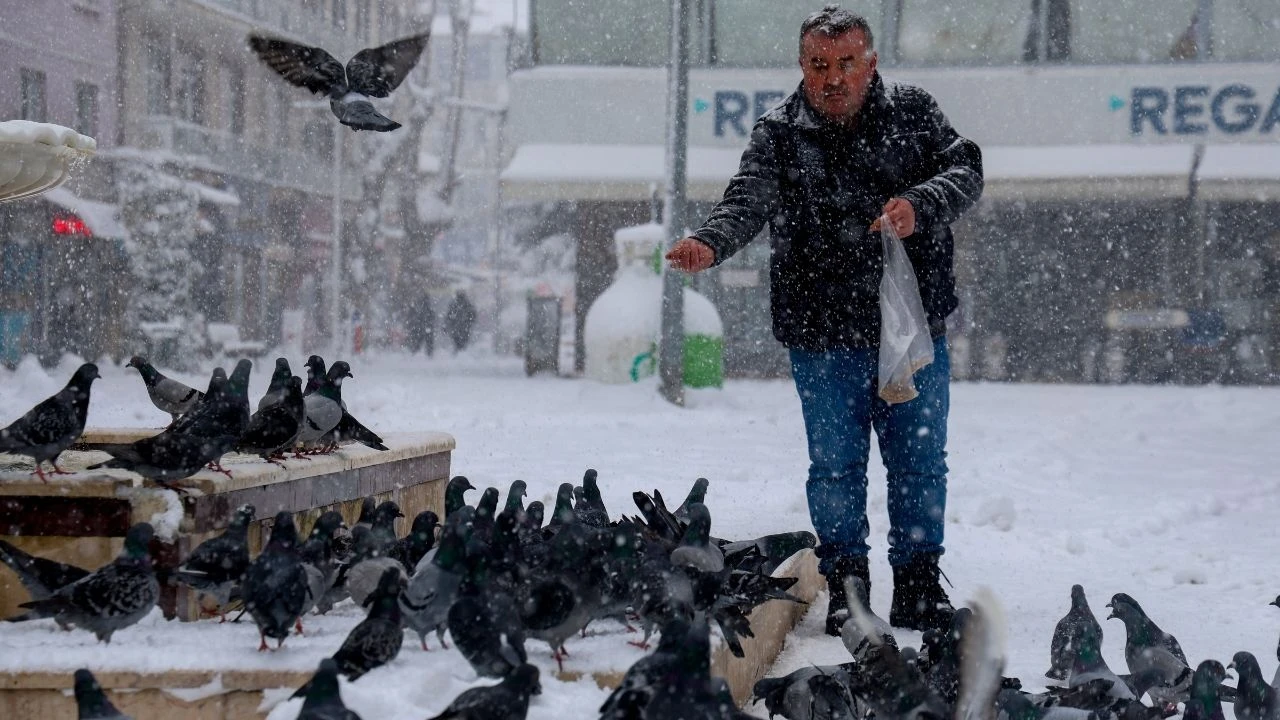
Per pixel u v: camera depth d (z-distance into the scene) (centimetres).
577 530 464
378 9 5106
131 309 3259
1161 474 1388
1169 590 789
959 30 3222
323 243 4978
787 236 653
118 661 402
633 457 1388
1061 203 3291
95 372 509
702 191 3192
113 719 366
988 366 3325
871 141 643
